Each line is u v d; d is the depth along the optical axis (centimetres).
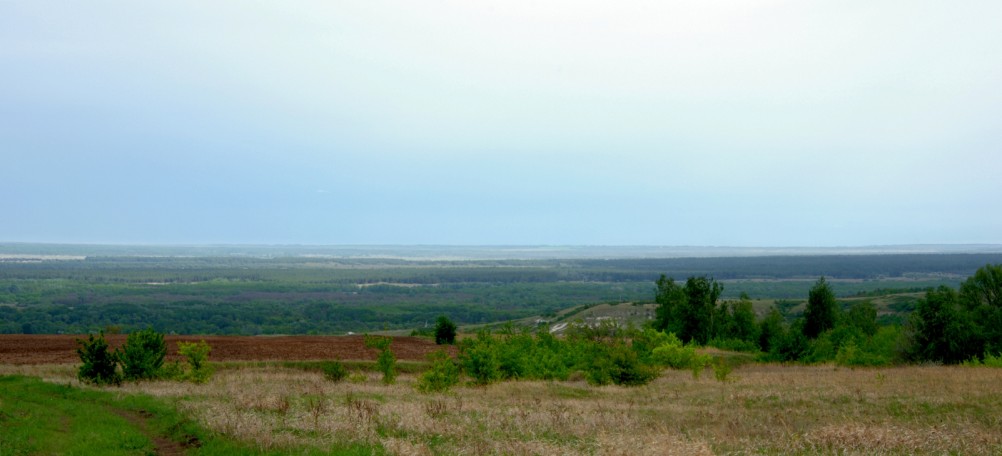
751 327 7712
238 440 1770
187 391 2744
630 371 3553
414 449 1666
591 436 1916
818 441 1783
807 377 3838
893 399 2631
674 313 7719
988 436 1819
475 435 1908
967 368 4422
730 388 3256
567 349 4481
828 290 7606
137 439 1828
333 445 1708
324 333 12762
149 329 3334
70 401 2459
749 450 1703
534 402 2661
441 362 3222
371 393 2892
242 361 4131
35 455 1619
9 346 4562
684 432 1997
